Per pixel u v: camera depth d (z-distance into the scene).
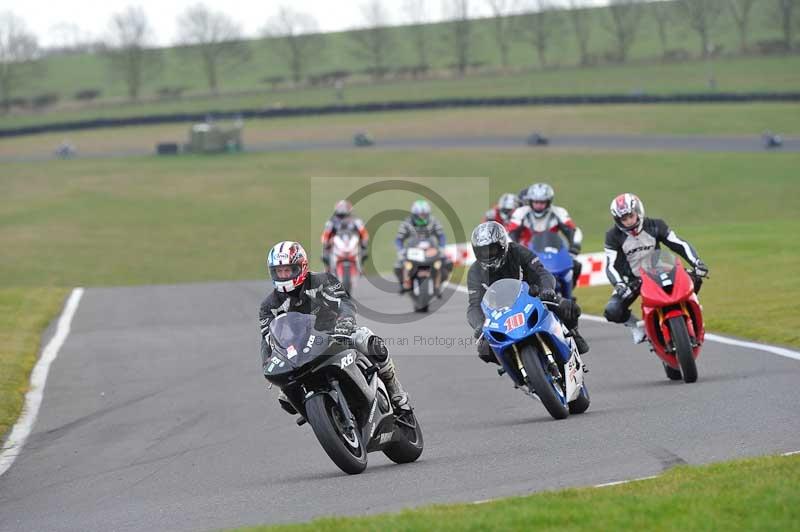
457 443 29.30
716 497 18.92
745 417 28.45
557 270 41.69
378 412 26.25
